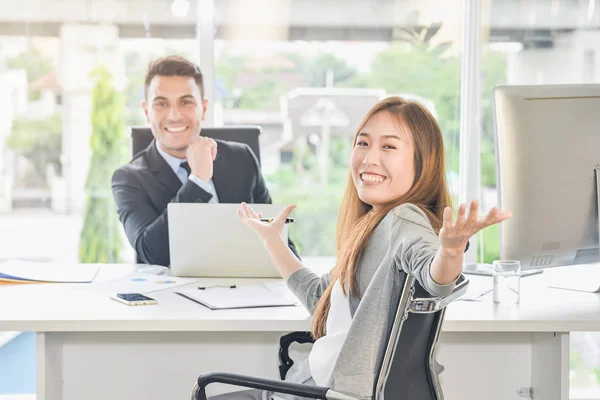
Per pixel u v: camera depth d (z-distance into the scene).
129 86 3.43
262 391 1.85
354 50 3.46
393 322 1.43
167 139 3.14
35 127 3.40
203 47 3.41
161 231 2.80
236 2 3.42
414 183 1.69
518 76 3.45
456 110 3.50
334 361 1.57
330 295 1.78
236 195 3.05
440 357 2.23
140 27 3.41
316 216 3.52
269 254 2.19
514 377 2.24
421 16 3.45
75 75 3.40
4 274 2.34
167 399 2.23
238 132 3.12
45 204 3.43
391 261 1.51
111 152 3.44
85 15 3.38
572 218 2.13
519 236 2.11
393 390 1.48
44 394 1.94
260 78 3.46
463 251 1.33
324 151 3.50
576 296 2.16
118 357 2.21
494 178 3.49
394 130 1.69
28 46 3.37
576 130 2.11
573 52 3.44
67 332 2.18
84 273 2.47
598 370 3.42
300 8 3.44
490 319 1.86
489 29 3.43
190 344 2.22
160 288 2.25
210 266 2.42
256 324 1.85
